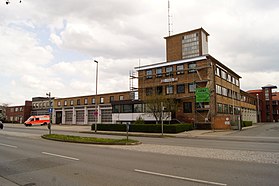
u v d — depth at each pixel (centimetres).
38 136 2238
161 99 3266
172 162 892
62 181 643
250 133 2700
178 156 1034
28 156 1048
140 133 2853
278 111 7925
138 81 4259
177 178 662
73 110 6291
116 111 4272
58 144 1553
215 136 2350
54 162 903
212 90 3450
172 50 4703
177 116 3628
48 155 1074
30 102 7688
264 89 7725
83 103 6128
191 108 3544
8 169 791
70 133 2848
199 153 1122
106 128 3434
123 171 748
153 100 3288
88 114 5981
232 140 1936
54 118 6750
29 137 2125
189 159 955
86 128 4078
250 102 6256
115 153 1130
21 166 835
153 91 3822
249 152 1152
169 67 3928
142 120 3425
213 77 3562
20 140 1844
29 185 613
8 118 8194
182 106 3631
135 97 4434
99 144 1559
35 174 720
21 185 614
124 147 1384
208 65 3484
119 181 634
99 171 751
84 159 966
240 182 621
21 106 7706
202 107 3431
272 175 692
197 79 3550
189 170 758
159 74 3966
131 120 4056
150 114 3553
